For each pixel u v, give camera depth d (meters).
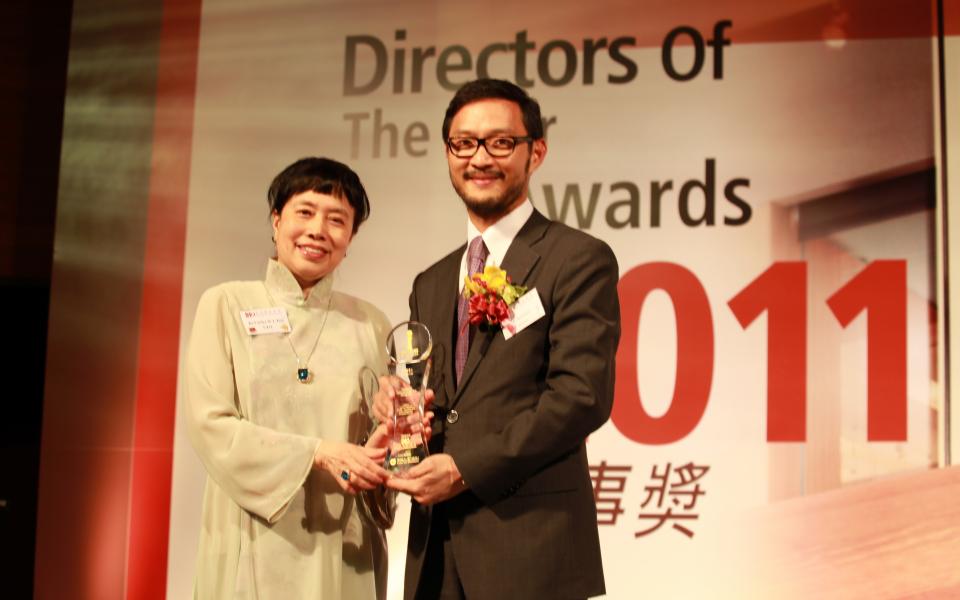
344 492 2.31
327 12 3.61
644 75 3.42
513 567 1.98
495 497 1.97
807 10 3.36
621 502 3.26
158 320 3.53
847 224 3.26
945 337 3.16
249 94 3.60
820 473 3.19
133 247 3.57
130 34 3.67
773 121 3.34
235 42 3.63
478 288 2.06
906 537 3.12
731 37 3.39
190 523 3.43
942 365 3.16
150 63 3.64
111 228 3.59
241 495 2.21
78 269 3.58
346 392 2.33
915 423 3.16
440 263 2.33
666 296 3.32
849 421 3.20
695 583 3.20
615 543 3.24
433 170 3.49
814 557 3.16
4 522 3.87
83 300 3.57
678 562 3.21
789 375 3.24
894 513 3.14
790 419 3.23
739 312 3.29
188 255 3.55
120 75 3.65
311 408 2.29
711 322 3.29
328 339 2.38
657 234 3.35
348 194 2.42
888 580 3.12
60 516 3.48
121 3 3.68
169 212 3.57
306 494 2.27
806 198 3.30
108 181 3.61
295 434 2.27
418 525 2.12
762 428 3.23
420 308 2.27
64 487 3.49
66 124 3.65
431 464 1.97
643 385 3.30
